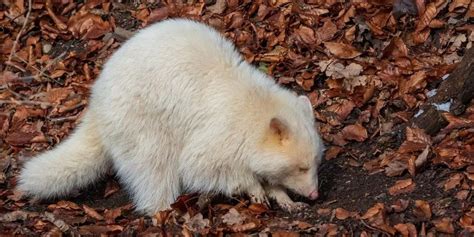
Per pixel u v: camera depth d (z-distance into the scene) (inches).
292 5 404.5
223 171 299.6
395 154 315.3
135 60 303.0
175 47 301.9
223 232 287.9
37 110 383.6
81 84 392.8
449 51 369.7
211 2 420.8
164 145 303.7
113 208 319.3
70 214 315.6
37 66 416.2
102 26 424.5
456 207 281.9
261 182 307.7
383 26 386.6
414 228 272.2
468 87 320.5
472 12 379.6
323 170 319.6
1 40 435.8
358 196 300.4
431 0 388.5
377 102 346.0
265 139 291.4
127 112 301.7
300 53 384.2
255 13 409.1
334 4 403.5
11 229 305.7
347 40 383.6
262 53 386.9
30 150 362.6
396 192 295.6
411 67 362.6
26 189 321.4
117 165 314.0
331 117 346.6
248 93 296.7
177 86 297.7
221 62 303.3
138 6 432.8
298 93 363.3
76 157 321.7
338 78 363.3
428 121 323.6
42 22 437.4
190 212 301.9
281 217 298.0
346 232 276.8
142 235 292.5
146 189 309.4
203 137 296.2
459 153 306.3
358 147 329.7
